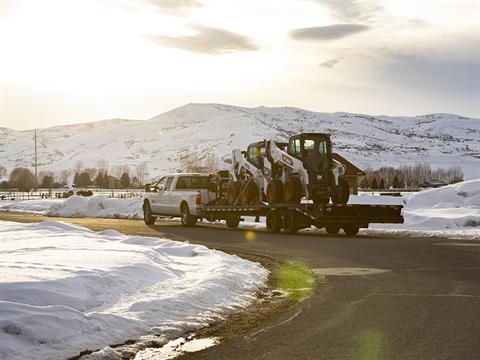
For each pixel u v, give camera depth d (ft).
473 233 71.00
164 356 20.51
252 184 83.30
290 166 77.25
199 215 89.71
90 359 19.62
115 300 26.63
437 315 26.43
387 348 20.84
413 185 512.63
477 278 37.73
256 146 84.07
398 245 59.06
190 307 27.27
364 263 45.73
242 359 19.89
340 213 71.05
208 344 22.08
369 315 26.61
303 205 72.69
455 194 121.29
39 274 27.94
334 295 31.96
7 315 21.08
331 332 23.44
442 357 19.57
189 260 41.86
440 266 43.68
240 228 87.51
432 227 82.58
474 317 25.96
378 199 128.88
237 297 31.01
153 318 24.85
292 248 56.95
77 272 29.35
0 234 56.95
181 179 94.02
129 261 34.94
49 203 169.78
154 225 94.48
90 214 126.62
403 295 31.71
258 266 42.47
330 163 76.38
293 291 33.81
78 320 22.22
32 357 19.12
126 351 20.90
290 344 21.71
